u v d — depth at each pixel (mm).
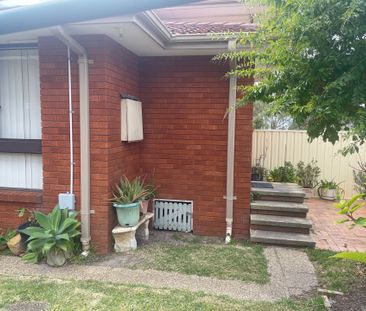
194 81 4867
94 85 3918
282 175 7266
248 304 2898
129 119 4379
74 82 3996
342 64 2289
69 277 3449
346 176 7902
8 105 4465
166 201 5113
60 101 4062
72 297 2986
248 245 4516
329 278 3447
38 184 4469
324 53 2328
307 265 3820
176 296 3033
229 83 4707
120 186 4359
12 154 4492
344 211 2174
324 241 4688
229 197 4781
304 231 4645
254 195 5234
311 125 2564
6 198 4293
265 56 2820
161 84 4961
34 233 3645
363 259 1908
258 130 8266
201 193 4984
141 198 4438
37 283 3271
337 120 2426
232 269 3689
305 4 2234
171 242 4621
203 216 4996
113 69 4086
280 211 4914
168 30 4035
